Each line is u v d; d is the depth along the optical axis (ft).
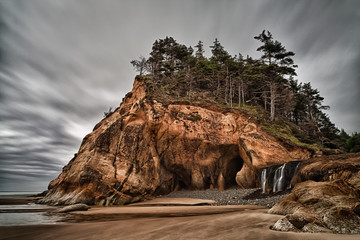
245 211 43.68
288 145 90.63
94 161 85.97
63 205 75.10
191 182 112.37
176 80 138.92
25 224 34.22
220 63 167.02
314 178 55.31
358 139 136.46
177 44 184.03
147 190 94.38
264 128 100.78
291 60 130.52
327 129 160.04
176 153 109.91
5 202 102.53
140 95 119.34
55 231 28.04
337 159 58.95
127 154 94.89
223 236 20.25
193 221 29.96
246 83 141.90
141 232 24.76
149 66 150.00
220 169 108.78
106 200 76.59
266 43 136.46
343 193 30.96
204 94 137.28
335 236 17.94
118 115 116.67
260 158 87.61
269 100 150.41
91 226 30.76
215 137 105.09
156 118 105.70
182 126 107.65
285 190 64.39
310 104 161.27
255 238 18.79
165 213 47.60
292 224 21.24
